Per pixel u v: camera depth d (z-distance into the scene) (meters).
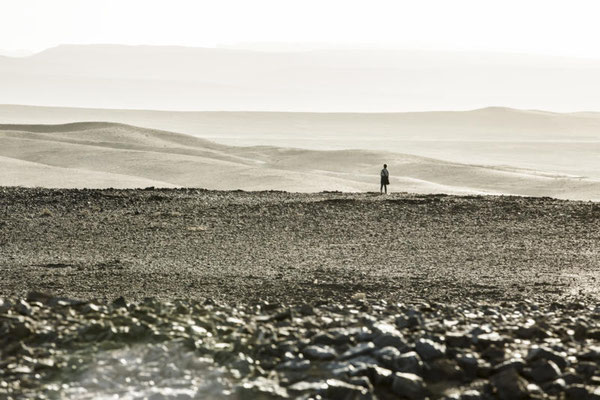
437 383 13.87
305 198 57.28
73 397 12.91
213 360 14.41
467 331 16.17
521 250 39.69
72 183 114.25
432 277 31.66
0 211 49.62
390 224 47.28
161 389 13.10
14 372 13.73
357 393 12.84
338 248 39.94
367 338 15.40
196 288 27.94
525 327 16.84
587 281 31.14
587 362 14.61
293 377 13.70
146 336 15.33
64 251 38.44
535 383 13.98
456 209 52.12
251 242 41.56
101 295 26.12
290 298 25.34
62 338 15.22
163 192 59.44
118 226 45.78
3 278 30.19
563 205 53.53
